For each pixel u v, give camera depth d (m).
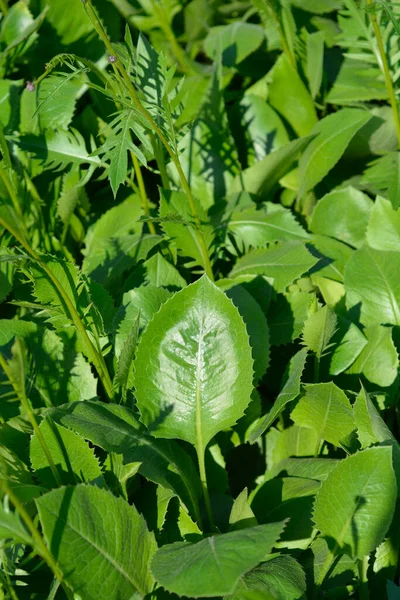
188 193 1.10
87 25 1.34
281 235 1.19
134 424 1.05
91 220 1.29
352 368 1.12
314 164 1.24
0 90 1.28
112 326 1.12
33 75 1.35
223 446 1.12
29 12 1.32
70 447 1.02
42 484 1.03
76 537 0.95
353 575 1.01
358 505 0.98
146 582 0.98
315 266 1.19
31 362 1.10
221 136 1.27
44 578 1.02
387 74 1.16
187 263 1.20
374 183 1.25
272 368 1.20
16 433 1.07
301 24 1.36
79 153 1.24
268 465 1.14
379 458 0.97
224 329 1.04
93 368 1.15
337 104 1.33
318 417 1.08
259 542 0.92
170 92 1.17
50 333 1.11
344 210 1.22
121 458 1.02
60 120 1.25
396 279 1.14
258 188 1.25
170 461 1.04
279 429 1.15
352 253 1.18
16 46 1.32
